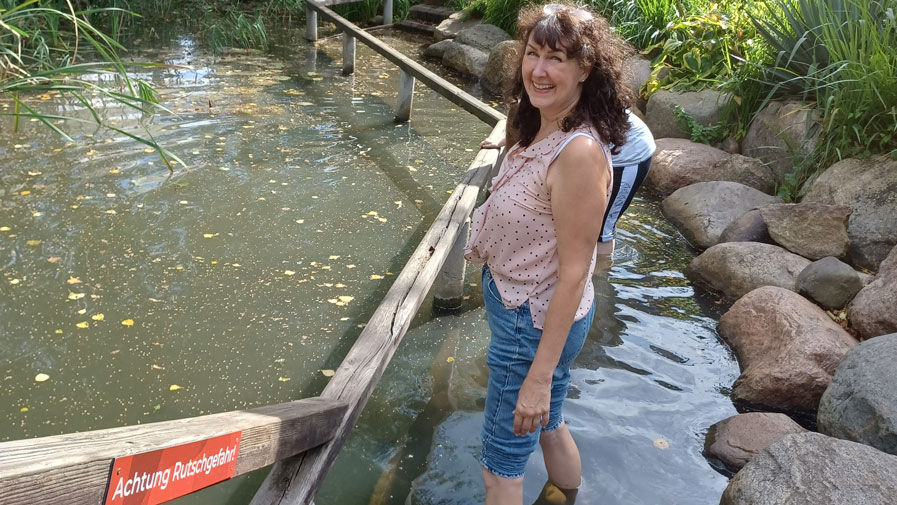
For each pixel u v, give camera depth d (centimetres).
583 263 203
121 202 507
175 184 543
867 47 540
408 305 301
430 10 1241
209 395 335
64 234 459
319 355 368
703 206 530
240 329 383
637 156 385
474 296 434
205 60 917
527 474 292
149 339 370
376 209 531
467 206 402
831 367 348
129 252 446
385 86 871
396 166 619
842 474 261
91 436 149
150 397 331
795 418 343
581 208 198
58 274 417
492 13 1088
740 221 494
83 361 350
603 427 324
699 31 762
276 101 775
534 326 218
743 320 395
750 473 275
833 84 539
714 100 673
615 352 383
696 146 627
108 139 617
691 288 457
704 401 349
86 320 380
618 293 443
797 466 268
